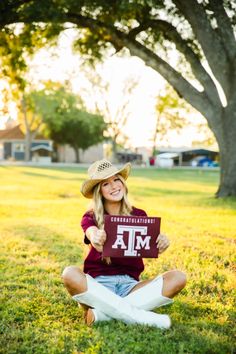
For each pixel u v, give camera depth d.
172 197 17.27
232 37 15.31
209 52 15.52
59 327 4.06
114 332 3.78
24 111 60.94
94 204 4.33
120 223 3.92
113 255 3.92
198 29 15.36
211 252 7.14
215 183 27.52
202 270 6.02
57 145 70.06
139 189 21.47
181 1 15.15
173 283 4.09
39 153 68.19
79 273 4.03
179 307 4.60
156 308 4.52
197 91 16.33
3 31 17.84
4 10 15.42
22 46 19.25
